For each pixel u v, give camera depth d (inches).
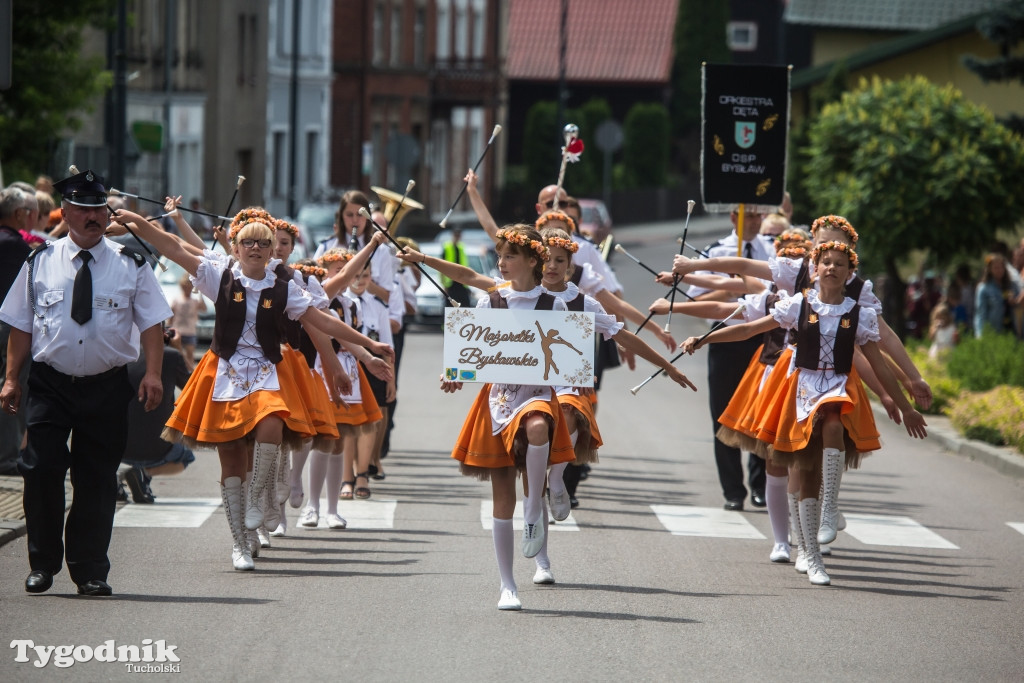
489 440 733.3
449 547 890.7
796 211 3078.2
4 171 2064.5
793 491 853.2
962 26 3388.3
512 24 6717.5
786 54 4562.0
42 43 2139.5
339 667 613.6
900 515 1076.5
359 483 1070.4
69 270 721.0
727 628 703.7
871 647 676.7
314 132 4569.4
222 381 788.6
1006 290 1990.7
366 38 4788.4
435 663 623.5
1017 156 2247.8
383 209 1104.8
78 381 721.6
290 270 808.3
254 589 755.4
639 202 5979.3
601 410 1797.5
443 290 773.3
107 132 2704.2
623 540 934.4
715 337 839.7
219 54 3836.1
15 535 856.9
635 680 607.5
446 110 5403.5
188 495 1054.4
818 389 817.5
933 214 2237.9
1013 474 1306.6
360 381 955.3
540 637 673.0
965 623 732.0
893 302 2368.4
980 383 1733.5
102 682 585.0
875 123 2268.7
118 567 801.6
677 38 6747.1
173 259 789.9
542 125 5482.3
